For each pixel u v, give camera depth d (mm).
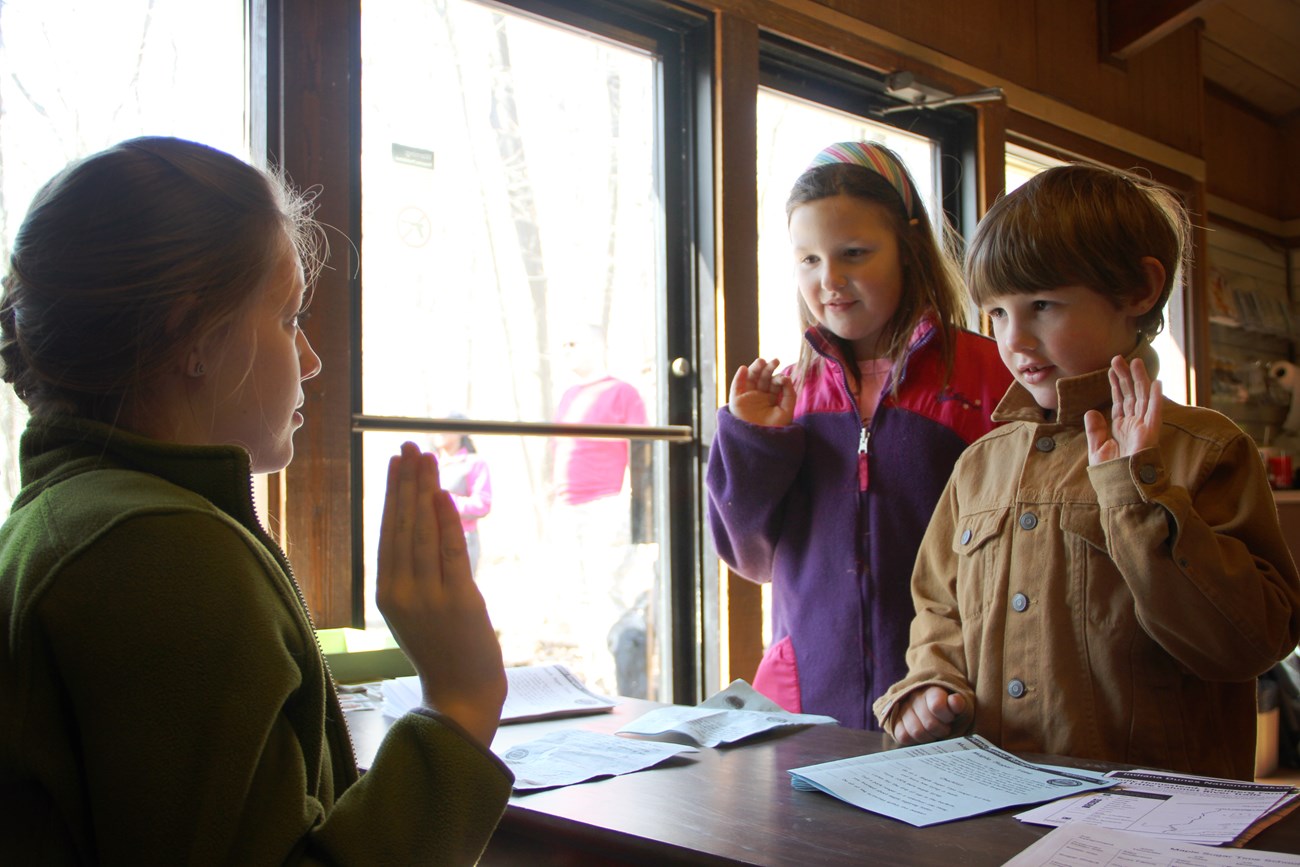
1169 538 1049
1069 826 844
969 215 3377
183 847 621
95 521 667
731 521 1733
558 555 2500
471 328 2316
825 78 3062
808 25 2877
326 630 1813
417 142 2230
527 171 2439
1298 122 5867
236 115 1974
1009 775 1031
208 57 1940
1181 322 4473
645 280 2666
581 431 2465
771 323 2883
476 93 2344
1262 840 821
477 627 787
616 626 2598
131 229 732
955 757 1098
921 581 1418
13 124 1721
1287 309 5812
